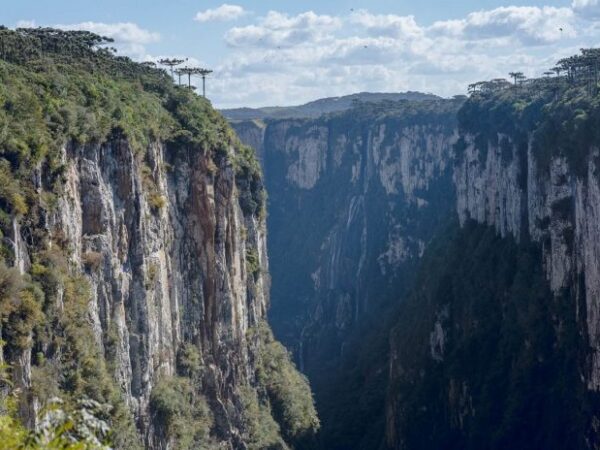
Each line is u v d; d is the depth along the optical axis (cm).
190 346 10281
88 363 7250
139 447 8081
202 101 12056
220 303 11012
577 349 13100
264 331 13375
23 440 3191
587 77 16225
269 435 11831
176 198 10331
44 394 6300
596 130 12581
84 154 7956
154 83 11288
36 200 6850
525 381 13538
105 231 8069
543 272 14512
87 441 3180
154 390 9075
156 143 9744
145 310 8881
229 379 11175
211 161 10925
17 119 6931
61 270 7012
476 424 13838
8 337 6053
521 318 14362
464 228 18688
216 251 10962
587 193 12838
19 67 8175
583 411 12525
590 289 12662
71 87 8362
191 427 9850
